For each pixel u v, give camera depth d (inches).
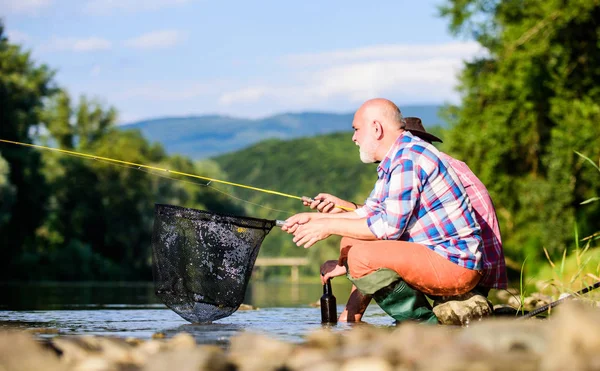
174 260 170.6
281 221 176.7
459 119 717.9
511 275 668.7
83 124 2346.2
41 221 1493.6
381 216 170.6
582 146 604.4
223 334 144.3
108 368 93.2
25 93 1499.8
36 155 1460.4
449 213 170.1
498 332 106.1
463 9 700.0
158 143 2556.6
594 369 79.0
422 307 172.6
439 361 88.3
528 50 636.1
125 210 1908.2
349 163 7736.2
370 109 177.0
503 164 681.0
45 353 103.1
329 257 2433.6
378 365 86.1
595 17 619.8
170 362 92.0
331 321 190.7
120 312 241.9
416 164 169.2
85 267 1574.8
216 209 2903.5
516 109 659.4
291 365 94.8
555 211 624.7
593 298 195.2
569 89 641.6
